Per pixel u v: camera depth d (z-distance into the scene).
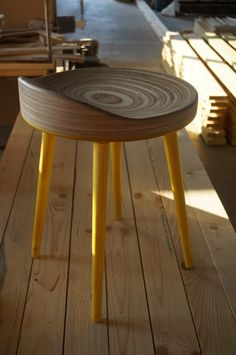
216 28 3.90
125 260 1.48
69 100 1.04
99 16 6.14
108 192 1.83
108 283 1.38
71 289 1.36
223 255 1.51
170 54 3.83
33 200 1.77
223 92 2.71
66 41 3.04
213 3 6.51
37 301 1.31
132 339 1.20
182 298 1.33
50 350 1.17
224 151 2.73
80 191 1.84
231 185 2.43
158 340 1.20
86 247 1.53
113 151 1.56
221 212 1.72
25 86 1.12
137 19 6.03
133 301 1.32
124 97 1.28
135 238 1.58
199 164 2.08
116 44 4.73
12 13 3.03
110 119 1.05
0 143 2.81
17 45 2.78
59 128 1.09
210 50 3.45
